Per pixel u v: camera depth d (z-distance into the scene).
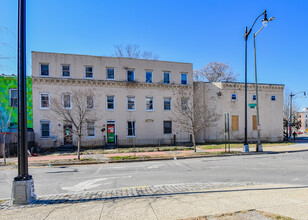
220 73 44.22
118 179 8.55
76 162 12.93
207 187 6.75
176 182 7.85
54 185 7.73
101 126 21.20
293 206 4.48
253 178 8.36
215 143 23.80
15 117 19.00
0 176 9.59
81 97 18.12
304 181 7.77
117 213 4.27
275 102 27.31
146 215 4.11
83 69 21.14
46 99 19.88
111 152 17.45
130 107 22.45
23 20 5.31
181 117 22.58
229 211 4.21
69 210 4.54
